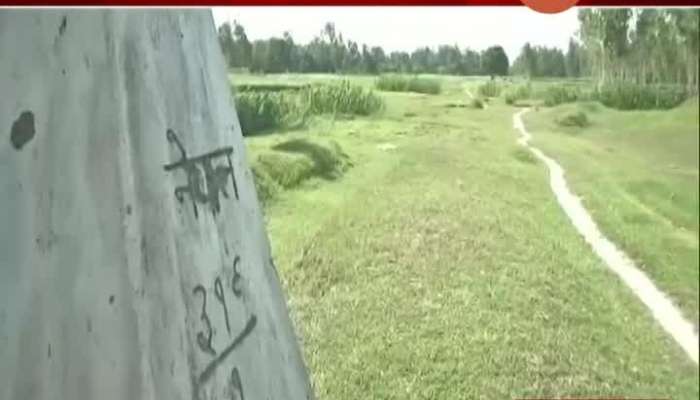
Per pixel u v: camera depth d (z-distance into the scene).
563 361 4.47
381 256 4.38
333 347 4.14
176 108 1.95
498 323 4.44
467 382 4.28
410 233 4.50
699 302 4.79
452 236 4.56
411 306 4.33
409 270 4.41
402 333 4.27
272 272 2.50
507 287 4.54
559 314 4.57
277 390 2.25
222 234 2.10
